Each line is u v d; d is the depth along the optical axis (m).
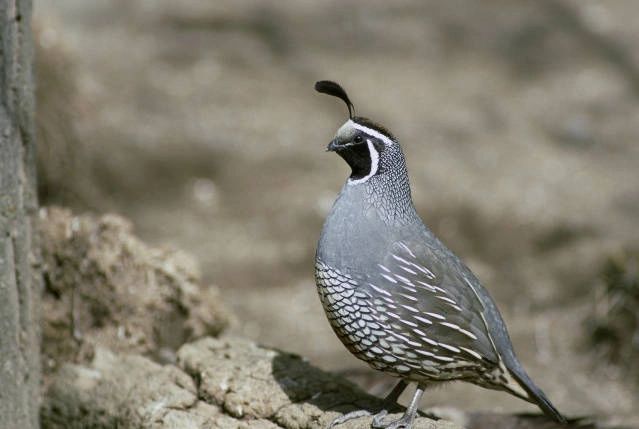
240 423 6.66
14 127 6.70
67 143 10.14
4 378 6.80
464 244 13.48
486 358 6.36
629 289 11.20
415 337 6.23
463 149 14.91
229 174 14.29
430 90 16.06
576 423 7.86
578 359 11.09
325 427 6.39
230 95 15.52
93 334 7.84
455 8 17.86
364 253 6.21
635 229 13.37
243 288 12.62
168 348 7.95
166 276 7.98
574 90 16.31
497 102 15.98
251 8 17.47
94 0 16.77
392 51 16.92
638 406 10.16
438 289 6.23
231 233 13.45
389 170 6.39
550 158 14.91
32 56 6.86
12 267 6.78
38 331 7.26
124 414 6.96
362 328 6.28
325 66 16.42
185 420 6.73
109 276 7.84
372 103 15.60
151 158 14.02
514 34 17.34
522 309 12.29
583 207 13.80
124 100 14.79
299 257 13.12
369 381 9.01
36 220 7.12
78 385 7.31
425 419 6.36
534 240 13.43
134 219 13.38
